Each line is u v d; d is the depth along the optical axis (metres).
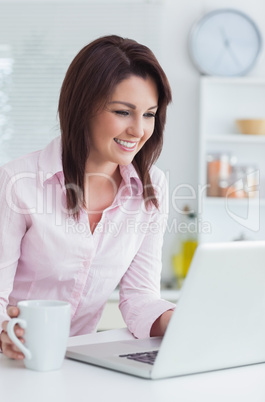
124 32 4.54
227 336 1.41
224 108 4.59
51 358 1.38
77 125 1.83
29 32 4.61
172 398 1.21
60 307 1.39
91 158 1.94
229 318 1.39
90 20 4.57
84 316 2.08
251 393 1.25
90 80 1.77
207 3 4.57
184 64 4.54
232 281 1.35
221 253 1.31
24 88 4.64
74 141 1.85
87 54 1.79
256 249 1.37
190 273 1.29
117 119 1.79
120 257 2.01
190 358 1.36
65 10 4.58
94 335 1.82
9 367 1.42
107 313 3.93
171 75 4.54
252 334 1.46
